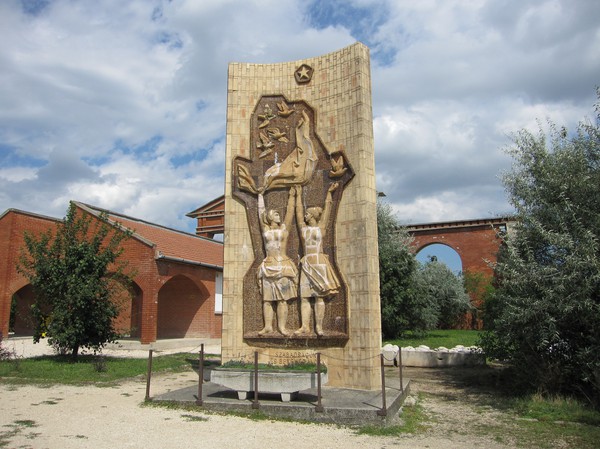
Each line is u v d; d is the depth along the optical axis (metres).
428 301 30.03
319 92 13.31
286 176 12.93
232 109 13.89
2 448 7.08
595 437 8.36
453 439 8.21
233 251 13.09
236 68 14.08
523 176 12.80
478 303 38.66
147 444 7.45
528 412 10.16
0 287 26.42
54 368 14.98
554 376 11.08
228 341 12.62
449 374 15.60
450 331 35.41
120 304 18.75
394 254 27.62
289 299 12.37
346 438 8.04
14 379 13.28
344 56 13.02
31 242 17.81
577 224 11.23
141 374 14.77
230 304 12.81
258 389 9.77
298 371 9.86
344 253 12.11
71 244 17.62
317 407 9.15
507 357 12.84
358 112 12.48
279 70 13.93
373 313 11.59
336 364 11.72
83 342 17.33
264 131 13.65
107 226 19.22
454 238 42.06
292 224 12.77
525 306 11.34
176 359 18.30
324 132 13.03
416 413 10.02
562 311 10.70
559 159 12.20
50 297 17.50
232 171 13.53
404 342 25.56
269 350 12.34
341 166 12.45
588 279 10.43
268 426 8.66
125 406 10.09
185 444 7.48
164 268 23.80
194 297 27.92
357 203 12.09
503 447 7.80
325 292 11.93
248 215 13.17
